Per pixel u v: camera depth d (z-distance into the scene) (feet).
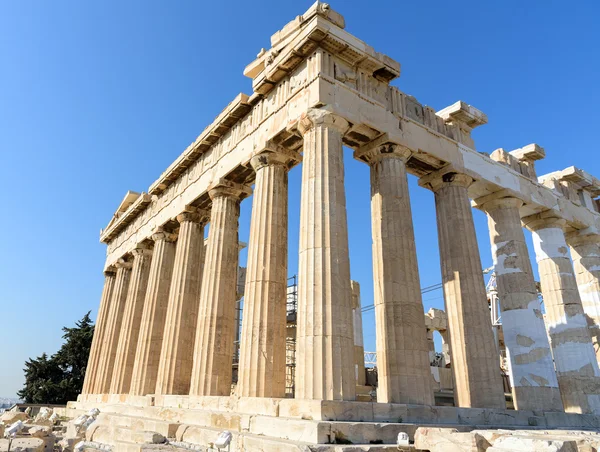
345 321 41.45
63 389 154.20
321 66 50.80
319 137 48.01
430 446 30.73
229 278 63.77
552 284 74.74
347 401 37.47
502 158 73.10
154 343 77.25
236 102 63.98
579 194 86.58
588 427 58.90
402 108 58.29
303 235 44.88
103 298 112.57
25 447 46.09
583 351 69.97
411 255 50.29
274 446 31.63
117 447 39.52
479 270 57.93
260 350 48.11
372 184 55.01
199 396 53.93
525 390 61.05
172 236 85.15
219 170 68.13
